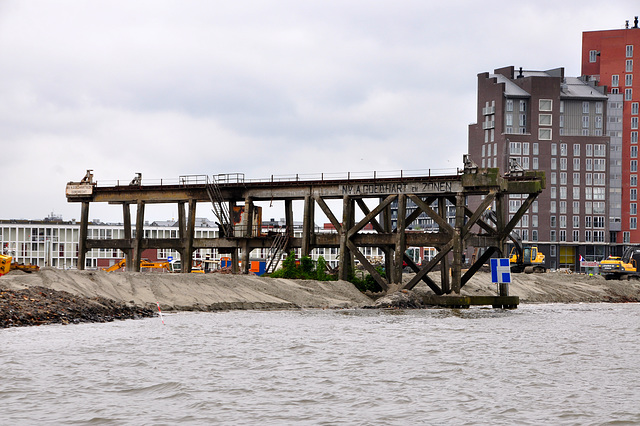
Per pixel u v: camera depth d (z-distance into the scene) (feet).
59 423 73.67
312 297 259.19
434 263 263.90
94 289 216.33
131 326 170.71
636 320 223.30
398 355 123.54
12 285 195.52
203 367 108.27
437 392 90.89
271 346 134.00
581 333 171.63
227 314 215.72
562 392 91.50
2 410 78.89
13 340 137.69
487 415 78.64
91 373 101.55
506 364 114.73
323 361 115.65
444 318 211.20
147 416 77.05
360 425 74.08
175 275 248.32
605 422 75.56
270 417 77.15
